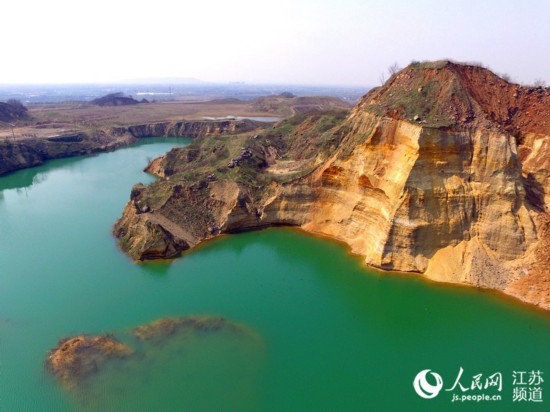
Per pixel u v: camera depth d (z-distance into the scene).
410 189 45.31
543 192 48.28
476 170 45.72
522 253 43.41
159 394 30.08
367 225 52.34
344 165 55.59
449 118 47.50
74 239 56.72
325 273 47.22
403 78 57.03
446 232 45.34
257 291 43.84
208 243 55.34
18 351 34.62
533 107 52.16
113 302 41.69
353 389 30.47
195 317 39.28
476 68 54.88
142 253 50.28
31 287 44.22
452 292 42.19
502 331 36.78
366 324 38.22
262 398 29.66
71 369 32.38
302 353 34.44
